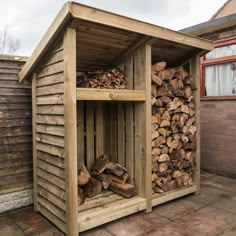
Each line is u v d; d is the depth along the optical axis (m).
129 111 3.29
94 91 2.57
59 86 2.53
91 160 3.65
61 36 2.42
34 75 3.03
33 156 3.19
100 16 2.33
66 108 2.39
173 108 3.50
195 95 3.80
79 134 3.52
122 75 3.27
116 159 3.58
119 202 2.99
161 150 3.40
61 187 2.59
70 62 2.35
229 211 3.15
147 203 3.09
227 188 4.07
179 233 2.61
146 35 2.81
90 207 2.85
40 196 3.08
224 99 4.83
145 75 3.02
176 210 3.19
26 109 3.34
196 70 3.77
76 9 2.17
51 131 2.72
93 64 3.54
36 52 2.75
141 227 2.74
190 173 3.80
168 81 3.46
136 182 3.22
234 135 4.71
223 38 4.88
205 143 5.20
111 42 2.90
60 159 2.59
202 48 3.50
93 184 3.23
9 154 3.22
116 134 3.58
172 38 3.04
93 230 2.68
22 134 3.31
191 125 3.77
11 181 3.24
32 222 2.89
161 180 3.45
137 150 3.18
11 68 3.21
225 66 4.95
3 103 3.15
